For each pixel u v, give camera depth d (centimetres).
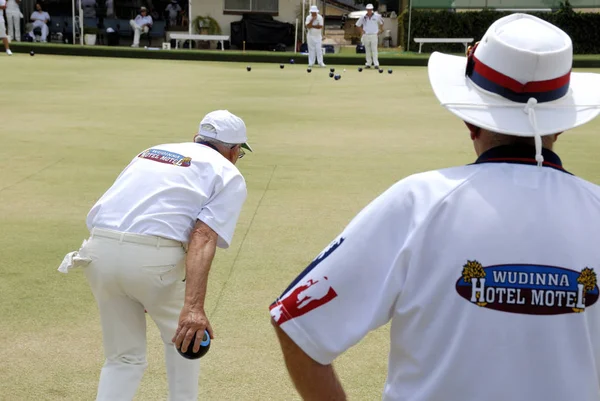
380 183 953
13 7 3303
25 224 758
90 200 854
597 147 1194
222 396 430
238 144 401
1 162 1041
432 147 1205
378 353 490
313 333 198
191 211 361
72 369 457
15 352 478
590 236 193
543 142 206
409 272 194
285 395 432
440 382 191
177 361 374
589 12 3173
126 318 366
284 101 1731
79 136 1245
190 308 339
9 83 1986
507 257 189
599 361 194
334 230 751
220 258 661
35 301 560
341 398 205
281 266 644
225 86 2014
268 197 875
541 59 196
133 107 1592
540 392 188
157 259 351
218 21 3456
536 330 188
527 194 195
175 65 2667
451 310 191
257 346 493
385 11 4047
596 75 218
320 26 2717
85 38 3462
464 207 194
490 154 205
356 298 198
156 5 3512
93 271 358
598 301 192
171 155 378
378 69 2669
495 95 204
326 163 1069
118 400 357
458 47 3253
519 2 3195
